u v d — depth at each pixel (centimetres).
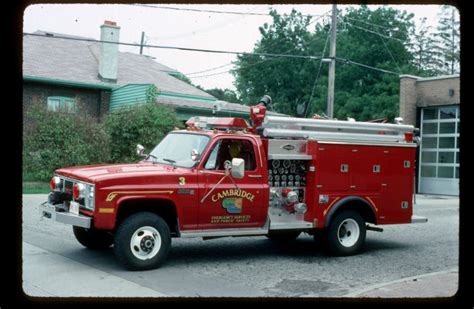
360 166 1020
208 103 2661
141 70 3048
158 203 842
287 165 970
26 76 2312
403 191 1080
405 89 2697
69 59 2728
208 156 884
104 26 2588
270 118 948
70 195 853
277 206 960
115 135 2194
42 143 1973
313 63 4016
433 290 749
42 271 795
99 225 784
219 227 891
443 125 2666
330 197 984
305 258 974
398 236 1267
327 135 1001
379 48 3766
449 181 2650
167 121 2228
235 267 880
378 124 1060
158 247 826
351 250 1009
